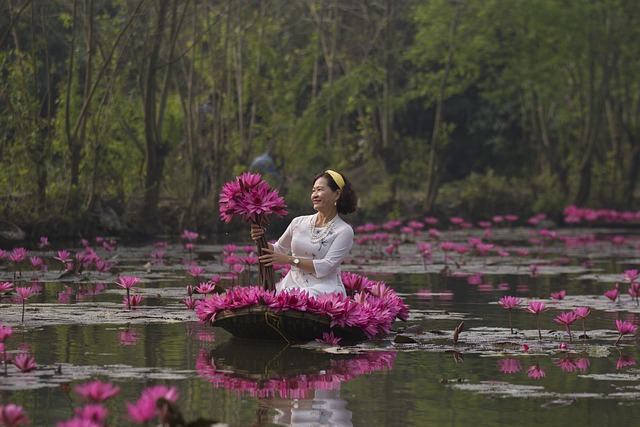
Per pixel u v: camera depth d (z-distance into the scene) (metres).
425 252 13.95
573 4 27.41
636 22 29.47
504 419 4.87
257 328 7.17
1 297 9.37
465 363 6.40
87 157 18.88
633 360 6.53
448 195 29.06
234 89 24.42
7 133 17.69
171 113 22.11
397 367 6.23
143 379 5.70
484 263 14.68
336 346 7.02
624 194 30.61
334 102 25.08
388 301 7.88
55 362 6.17
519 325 8.17
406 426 4.71
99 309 8.62
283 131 24.28
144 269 12.47
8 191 17.42
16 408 4.41
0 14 17.14
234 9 21.19
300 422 4.75
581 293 10.72
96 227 18.89
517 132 35.06
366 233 24.06
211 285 9.13
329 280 7.74
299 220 7.91
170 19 20.00
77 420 3.61
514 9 27.02
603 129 33.34
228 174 22.25
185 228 20.89
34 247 15.88
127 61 19.98
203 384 5.61
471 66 27.34
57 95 20.55
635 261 15.76
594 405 5.18
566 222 28.70
